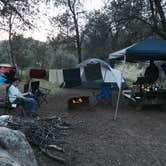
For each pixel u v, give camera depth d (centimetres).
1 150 445
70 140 727
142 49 1134
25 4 1484
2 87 2192
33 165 489
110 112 1151
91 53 2245
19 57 4094
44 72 1555
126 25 1878
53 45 2939
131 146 709
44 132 717
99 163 600
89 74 1240
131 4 1833
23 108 954
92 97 1583
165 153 668
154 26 1802
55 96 1691
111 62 1778
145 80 1309
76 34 2686
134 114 1119
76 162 596
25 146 498
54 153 624
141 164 606
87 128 862
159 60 1438
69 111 1155
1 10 1432
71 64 4416
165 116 1085
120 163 606
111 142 733
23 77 2622
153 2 1806
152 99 1206
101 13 1984
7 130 496
